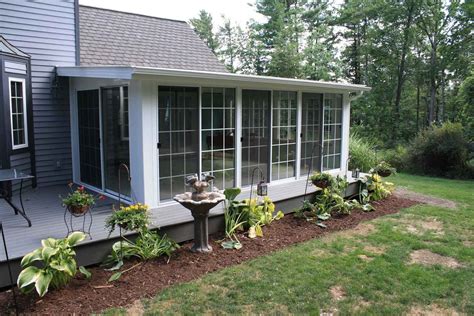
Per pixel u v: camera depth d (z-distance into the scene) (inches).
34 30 259.1
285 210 231.3
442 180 402.3
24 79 243.6
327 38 855.7
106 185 245.6
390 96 761.0
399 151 501.7
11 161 230.8
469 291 137.6
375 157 426.0
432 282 144.5
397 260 165.2
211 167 236.7
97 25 343.3
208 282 141.6
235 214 195.9
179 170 219.9
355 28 818.8
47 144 273.4
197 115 225.6
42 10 261.4
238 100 246.1
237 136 248.5
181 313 120.2
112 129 232.5
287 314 120.8
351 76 850.8
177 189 220.1
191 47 389.4
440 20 684.7
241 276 147.1
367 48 754.8
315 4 890.1
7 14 246.4
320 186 239.1
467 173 421.4
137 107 201.5
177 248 171.2
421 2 665.0
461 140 433.1
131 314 119.0
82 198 159.3
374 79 773.9
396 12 689.0
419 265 160.9
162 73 184.9
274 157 277.6
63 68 251.3
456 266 160.7
